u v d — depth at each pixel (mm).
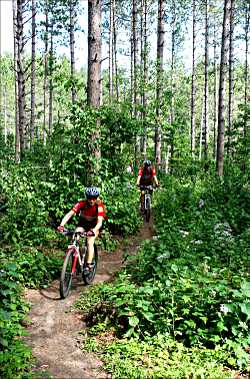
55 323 5699
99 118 10781
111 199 10711
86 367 4621
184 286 5785
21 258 7227
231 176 16547
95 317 5742
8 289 5984
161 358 4777
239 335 5043
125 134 12266
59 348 5023
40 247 8547
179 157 23328
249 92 36094
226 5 16641
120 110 12758
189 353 4906
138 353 4844
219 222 11039
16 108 18953
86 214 7125
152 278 6480
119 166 12414
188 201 14016
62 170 10000
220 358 4789
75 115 10406
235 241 9125
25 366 4324
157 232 10992
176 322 5461
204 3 30578
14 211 8703
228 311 5090
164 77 19859
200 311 5410
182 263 7113
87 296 6625
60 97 11086
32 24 23625
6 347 4676
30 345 5027
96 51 10844
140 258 7516
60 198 9648
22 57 17391
